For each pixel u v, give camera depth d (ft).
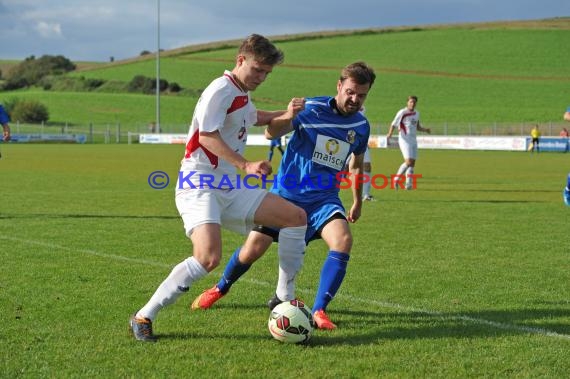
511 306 29.55
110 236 48.01
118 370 21.26
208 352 23.11
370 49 453.99
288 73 411.75
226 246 45.24
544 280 34.73
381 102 350.43
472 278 35.14
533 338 24.85
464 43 443.32
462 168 131.44
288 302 24.53
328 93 369.91
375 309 28.99
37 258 39.47
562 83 364.58
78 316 27.25
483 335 25.21
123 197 76.38
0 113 60.49
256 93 371.35
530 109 320.91
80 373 20.98
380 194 81.30
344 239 27.32
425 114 320.70
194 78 442.09
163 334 25.11
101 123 340.80
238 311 28.53
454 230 52.08
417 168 131.75
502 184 96.17
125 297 30.37
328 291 26.78
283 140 152.46
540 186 92.89
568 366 21.88
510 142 217.77
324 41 487.20
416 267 37.88
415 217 59.77
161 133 290.76
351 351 23.31
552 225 55.06
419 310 28.81
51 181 96.89
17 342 23.88
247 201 25.67
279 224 26.16
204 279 34.55
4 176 105.50
